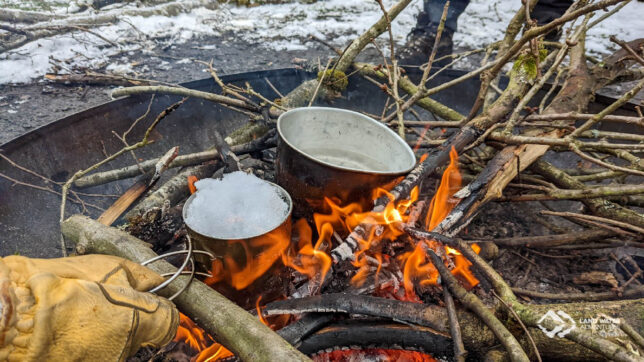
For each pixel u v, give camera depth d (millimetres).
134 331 897
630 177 2518
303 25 4449
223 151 1825
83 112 2227
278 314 1300
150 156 2498
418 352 1392
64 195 1759
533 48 1769
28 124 2545
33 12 3758
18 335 762
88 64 3342
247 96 2920
